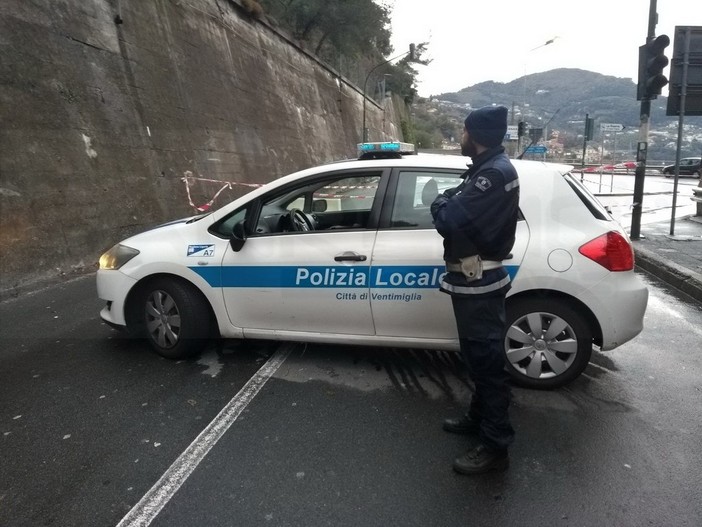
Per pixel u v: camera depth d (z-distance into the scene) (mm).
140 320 4062
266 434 2902
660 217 12273
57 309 5246
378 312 3453
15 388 3457
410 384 3510
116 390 3422
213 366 3801
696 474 2533
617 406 3213
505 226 2369
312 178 3645
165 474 2543
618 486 2445
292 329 3701
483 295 2385
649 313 5223
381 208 3455
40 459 2664
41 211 6664
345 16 27969
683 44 8492
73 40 8297
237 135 15219
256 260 3629
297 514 2268
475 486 2453
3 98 6562
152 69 10836
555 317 3273
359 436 2887
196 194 11445
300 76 23703
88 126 8141
